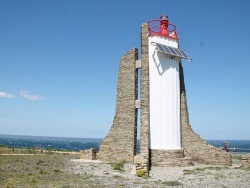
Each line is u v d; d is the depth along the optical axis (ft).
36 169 88.58
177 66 108.47
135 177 80.02
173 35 112.37
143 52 104.63
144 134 97.14
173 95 105.19
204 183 69.67
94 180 72.18
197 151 109.50
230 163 104.27
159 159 98.12
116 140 111.34
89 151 118.21
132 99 109.40
